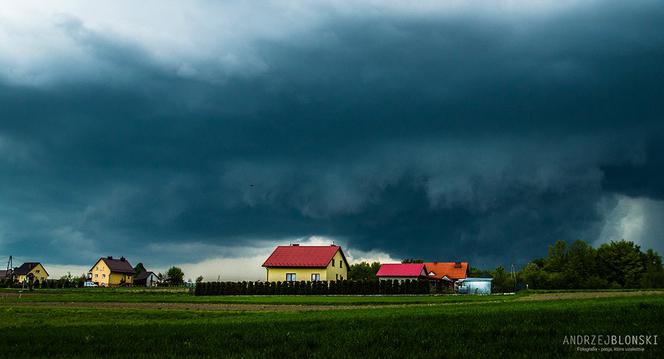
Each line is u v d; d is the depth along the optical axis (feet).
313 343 38.34
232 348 37.11
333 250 276.21
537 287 340.39
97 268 553.23
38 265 627.05
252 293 237.86
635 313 55.11
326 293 228.22
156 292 260.42
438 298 168.04
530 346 34.94
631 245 375.45
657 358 30.35
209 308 117.19
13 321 76.38
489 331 43.04
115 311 101.24
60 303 141.59
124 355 34.37
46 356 34.37
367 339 39.55
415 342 37.83
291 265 266.16
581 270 371.56
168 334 45.78
